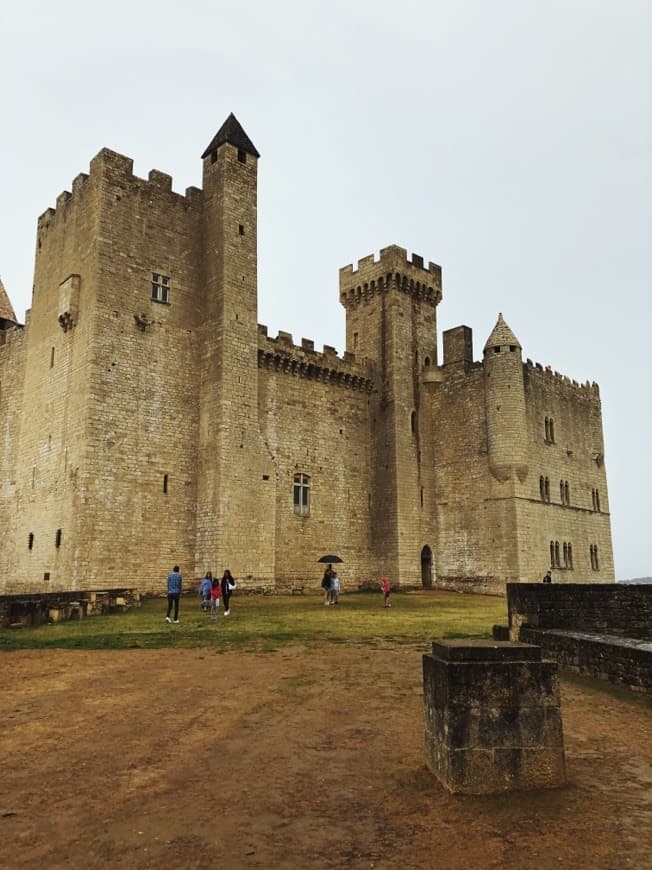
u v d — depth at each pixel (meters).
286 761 8.61
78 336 35.00
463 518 46.84
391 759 8.62
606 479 57.75
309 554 42.91
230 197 38.97
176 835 6.53
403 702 11.55
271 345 42.25
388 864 5.93
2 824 6.80
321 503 44.22
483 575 45.06
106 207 35.34
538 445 48.53
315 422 44.81
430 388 50.16
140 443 34.75
